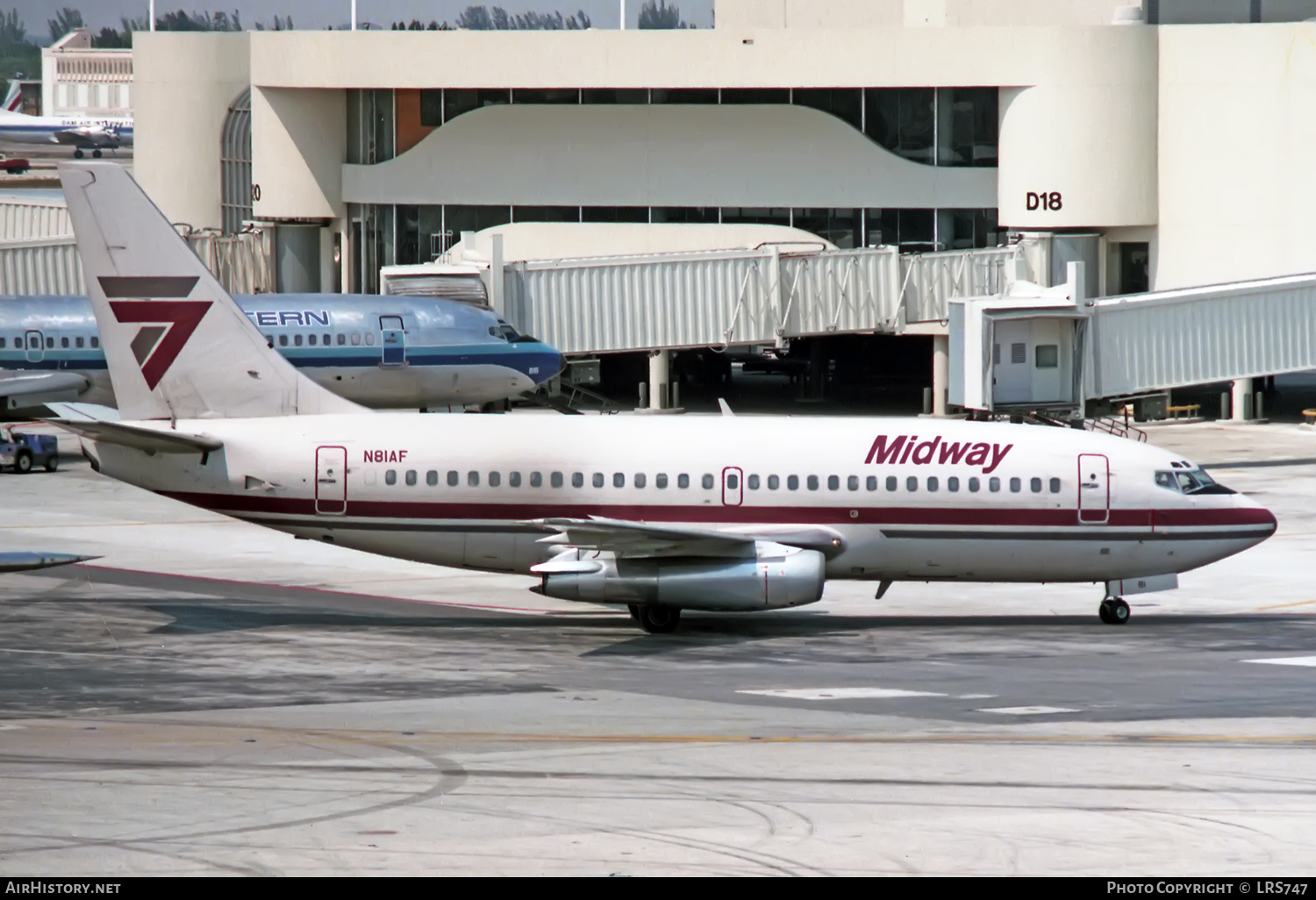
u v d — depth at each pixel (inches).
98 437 6067.9
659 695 5007.4
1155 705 4872.0
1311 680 5285.4
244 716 4628.4
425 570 7642.7
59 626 6087.6
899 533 6235.2
